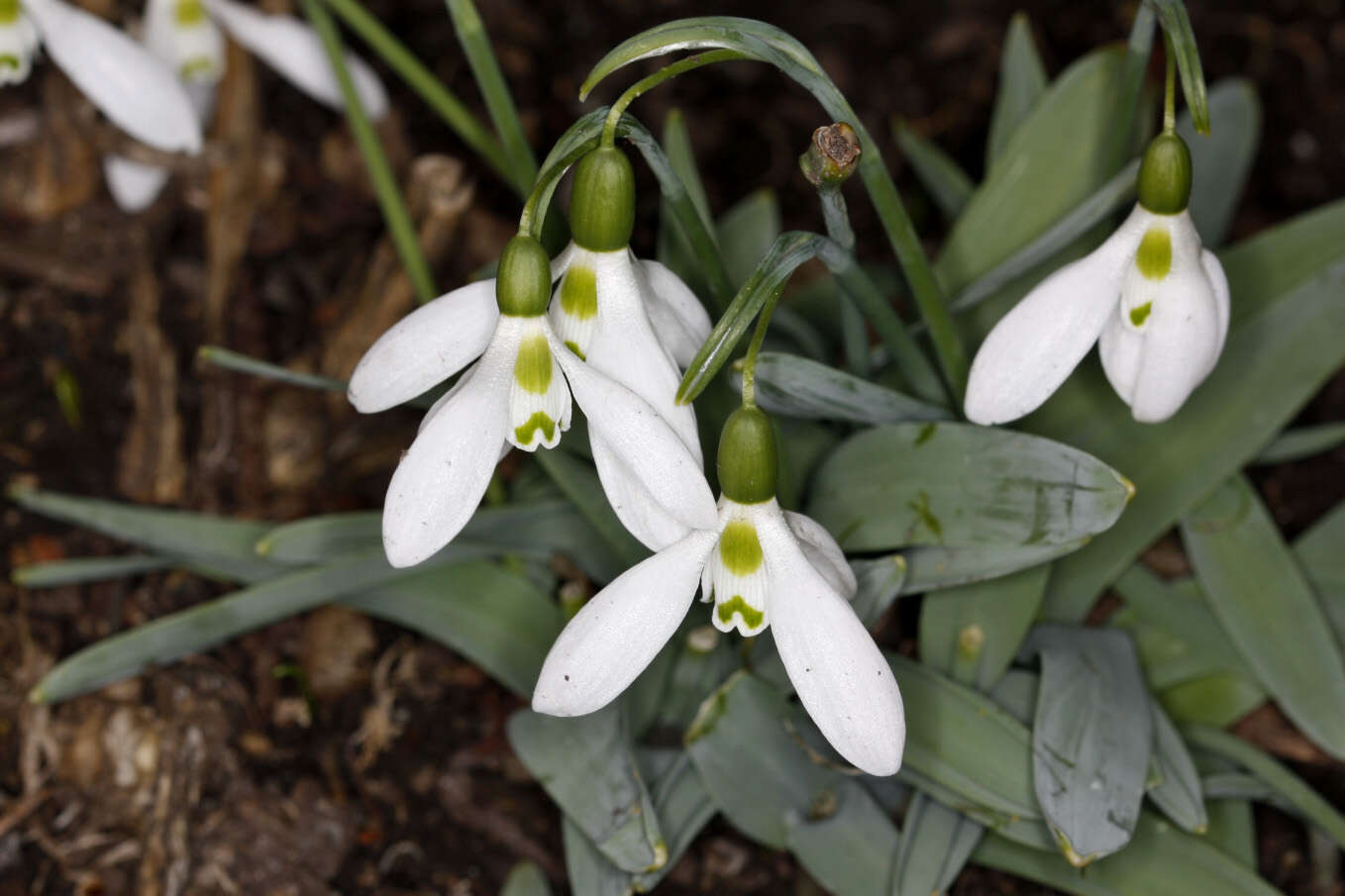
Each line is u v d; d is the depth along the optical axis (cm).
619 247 27
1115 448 34
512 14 53
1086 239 35
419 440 27
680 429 27
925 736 32
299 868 36
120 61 35
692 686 34
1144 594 35
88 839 36
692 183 34
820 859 33
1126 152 35
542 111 51
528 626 35
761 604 28
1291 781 34
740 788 32
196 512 40
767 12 54
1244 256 34
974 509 31
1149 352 29
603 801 32
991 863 33
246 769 37
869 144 29
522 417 27
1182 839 33
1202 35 53
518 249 27
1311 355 34
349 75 35
